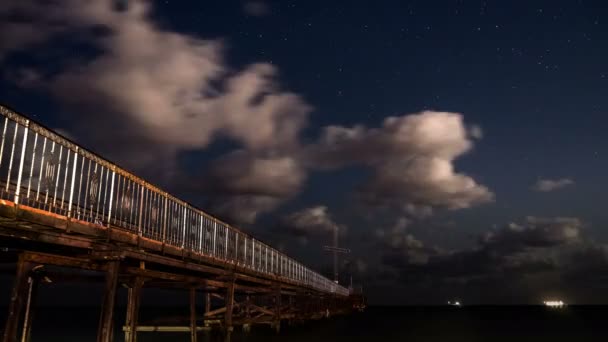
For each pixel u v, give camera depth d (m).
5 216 9.09
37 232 10.56
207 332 37.44
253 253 28.09
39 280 12.16
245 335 38.59
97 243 12.45
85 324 76.69
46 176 10.30
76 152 11.31
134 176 14.07
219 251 22.02
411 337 52.59
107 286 12.80
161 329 31.08
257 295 39.06
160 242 15.63
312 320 57.81
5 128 9.19
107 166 12.62
